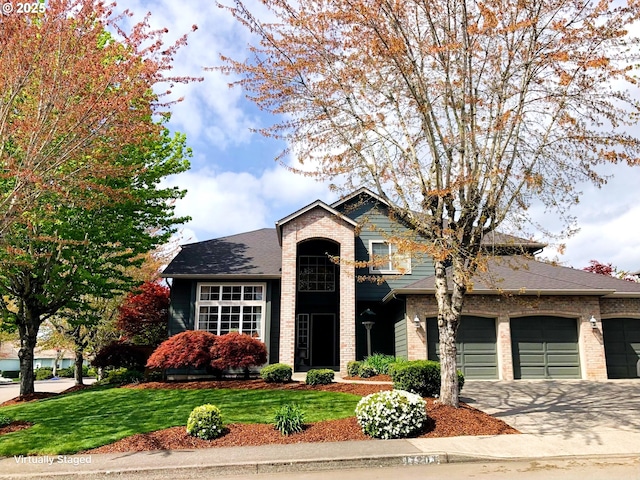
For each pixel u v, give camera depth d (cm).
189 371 1883
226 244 2403
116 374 2114
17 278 1755
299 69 1175
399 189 1212
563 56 1018
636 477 744
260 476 808
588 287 1883
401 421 983
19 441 1027
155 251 2661
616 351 1938
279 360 1930
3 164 1073
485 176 1129
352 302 1952
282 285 1977
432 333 1864
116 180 1603
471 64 1131
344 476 785
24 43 937
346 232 2023
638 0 1024
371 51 1131
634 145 1066
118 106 1002
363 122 1201
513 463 839
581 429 1044
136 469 823
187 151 1972
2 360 5956
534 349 1864
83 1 982
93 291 1834
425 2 1102
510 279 1925
